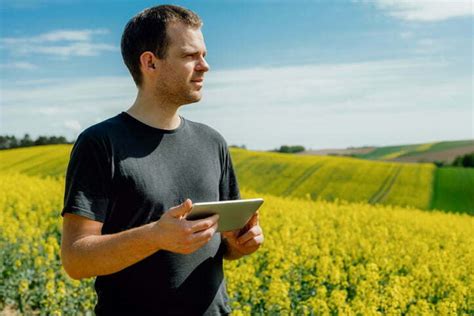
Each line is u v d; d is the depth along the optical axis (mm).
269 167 40938
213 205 2797
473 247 12555
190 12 3148
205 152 3264
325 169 40156
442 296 8828
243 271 7875
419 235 15492
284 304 6863
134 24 3119
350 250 11812
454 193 35312
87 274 2861
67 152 45281
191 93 3096
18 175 27875
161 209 3020
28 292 8484
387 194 35406
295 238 11234
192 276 3078
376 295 7293
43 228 13570
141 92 3172
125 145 3016
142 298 2998
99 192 2941
